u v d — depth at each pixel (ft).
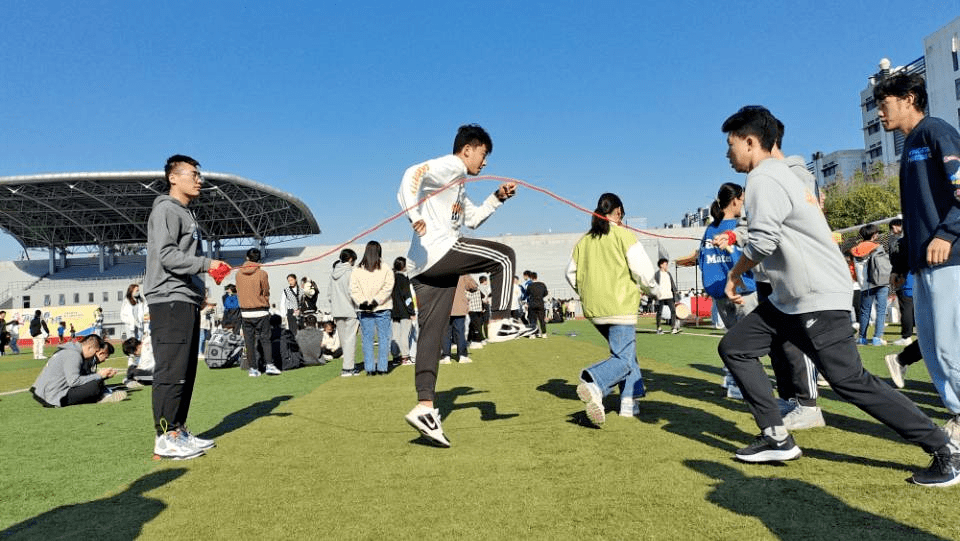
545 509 8.01
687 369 22.76
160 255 11.70
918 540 6.58
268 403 18.81
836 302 8.93
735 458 10.18
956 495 7.95
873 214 109.29
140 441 13.69
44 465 11.53
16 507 8.96
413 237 12.80
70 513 8.63
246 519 8.12
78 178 146.51
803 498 8.05
